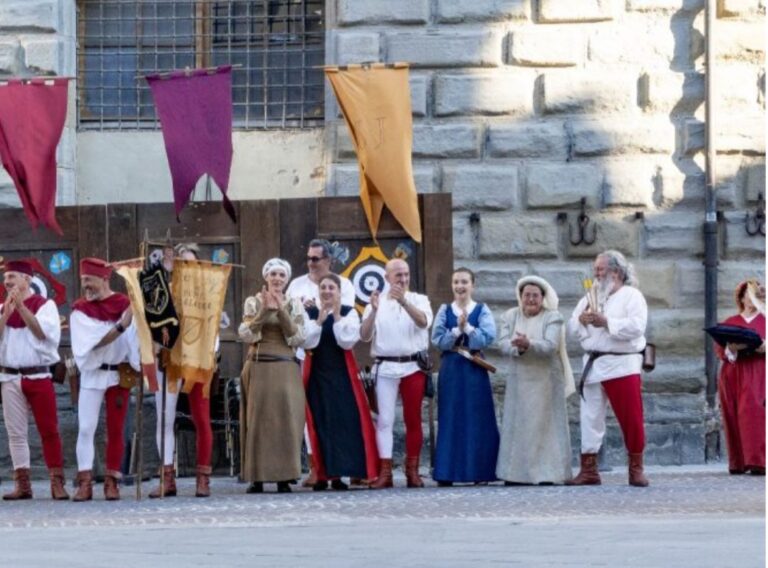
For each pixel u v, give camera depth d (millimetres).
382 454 34000
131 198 40656
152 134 40781
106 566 20094
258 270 37188
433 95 39812
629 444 32781
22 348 32406
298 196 40500
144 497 32250
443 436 34281
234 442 37156
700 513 26609
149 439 36938
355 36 39875
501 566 19344
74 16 40719
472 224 39594
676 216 39500
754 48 39562
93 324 31734
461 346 34375
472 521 25453
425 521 25578
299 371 33094
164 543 22781
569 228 39531
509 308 39531
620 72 39719
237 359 37062
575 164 39562
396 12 39812
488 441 34281
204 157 36844
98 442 36938
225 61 40969
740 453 36531
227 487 34688
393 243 37094
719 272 39500
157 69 41094
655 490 31656
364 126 37188
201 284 31922
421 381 34156
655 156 39562
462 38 39750
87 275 31859
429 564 19641
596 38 39719
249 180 40594
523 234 39531
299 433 32906
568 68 39719
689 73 39594
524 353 33938
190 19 41094
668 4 39688
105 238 37281
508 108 39688
